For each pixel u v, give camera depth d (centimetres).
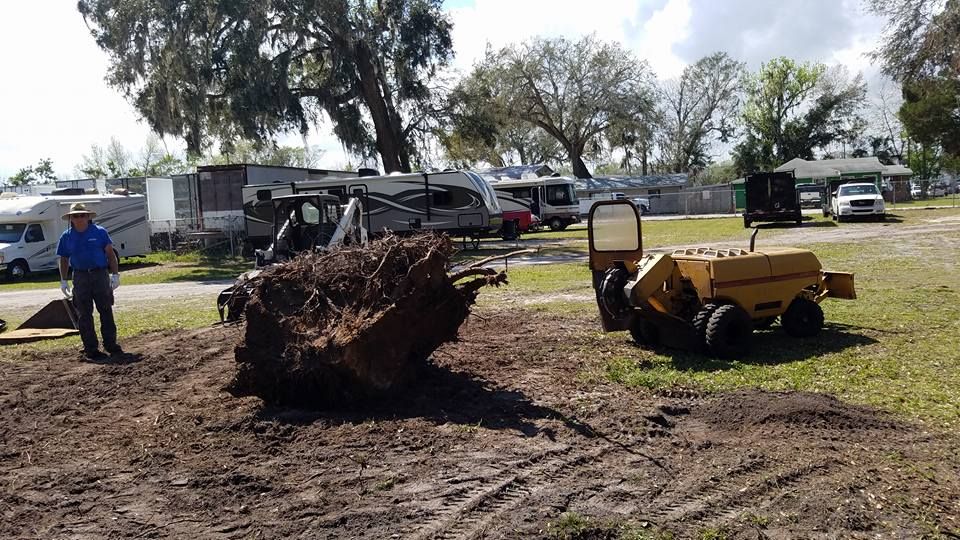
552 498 447
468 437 563
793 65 7531
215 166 2975
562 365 796
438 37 3481
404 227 2745
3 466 541
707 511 425
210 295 1734
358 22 3294
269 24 3108
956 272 1460
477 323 1068
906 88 2819
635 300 805
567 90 6188
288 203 1390
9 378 830
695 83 7338
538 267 1991
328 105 3369
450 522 420
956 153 5253
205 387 754
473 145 3981
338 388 634
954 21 2522
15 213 2569
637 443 543
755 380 703
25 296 1923
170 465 529
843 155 8419
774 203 3188
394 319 636
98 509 458
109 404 712
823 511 419
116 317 1364
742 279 829
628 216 839
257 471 509
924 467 480
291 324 648
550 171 4962
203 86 2991
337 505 448
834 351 817
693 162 7769
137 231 2953
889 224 2895
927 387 662
